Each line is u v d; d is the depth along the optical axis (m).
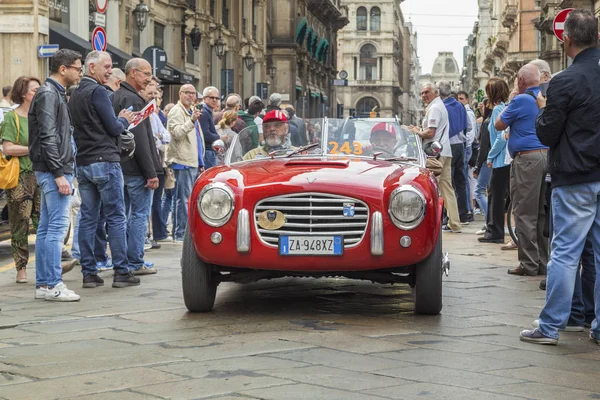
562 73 6.55
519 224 10.17
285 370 5.66
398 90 149.50
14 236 9.84
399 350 6.25
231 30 43.97
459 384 5.38
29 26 22.17
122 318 7.50
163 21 33.16
